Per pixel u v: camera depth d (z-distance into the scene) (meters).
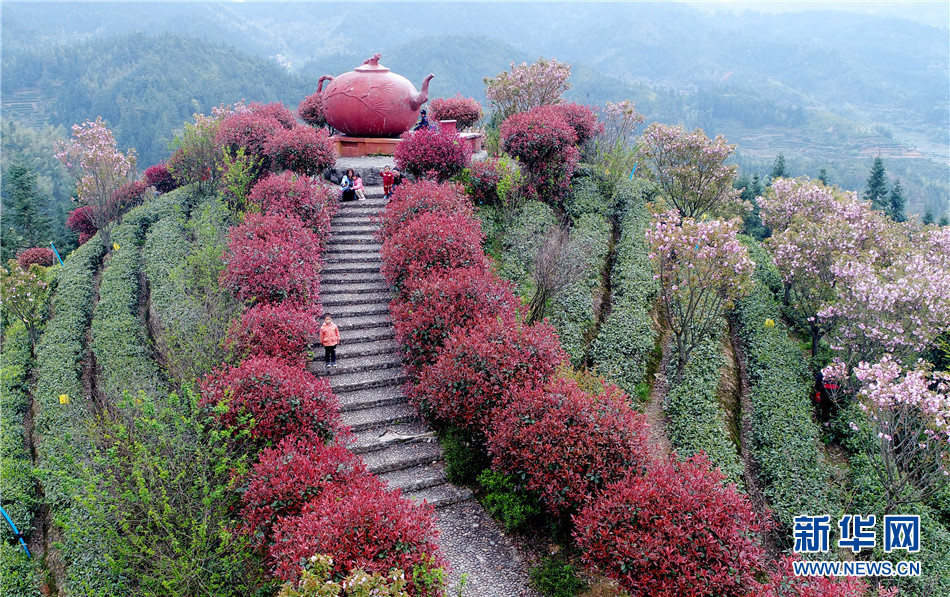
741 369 16.36
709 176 20.97
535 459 9.09
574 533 8.59
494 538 9.50
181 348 12.18
